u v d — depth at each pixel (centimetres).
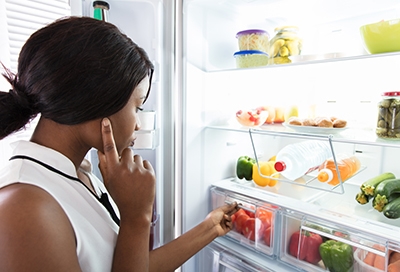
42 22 100
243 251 108
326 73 117
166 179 117
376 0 95
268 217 102
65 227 43
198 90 115
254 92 141
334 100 116
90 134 50
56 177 47
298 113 114
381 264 75
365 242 78
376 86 105
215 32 118
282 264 99
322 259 88
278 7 112
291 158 100
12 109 47
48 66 43
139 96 55
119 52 47
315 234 93
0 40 93
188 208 116
